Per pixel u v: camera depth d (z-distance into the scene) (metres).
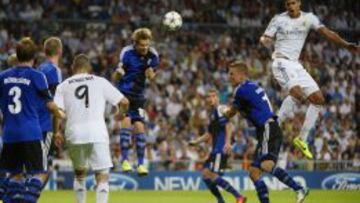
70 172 64.94
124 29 85.56
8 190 29.88
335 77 86.12
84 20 83.69
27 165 28.55
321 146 73.50
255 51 87.69
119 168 65.75
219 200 41.47
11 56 36.00
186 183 66.31
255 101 33.69
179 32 87.56
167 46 85.50
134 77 38.00
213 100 41.62
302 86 36.06
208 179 40.91
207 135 41.69
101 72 80.50
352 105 82.38
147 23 86.31
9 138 28.64
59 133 32.62
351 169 69.50
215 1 93.94
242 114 34.53
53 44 32.78
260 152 33.72
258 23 94.31
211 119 41.47
